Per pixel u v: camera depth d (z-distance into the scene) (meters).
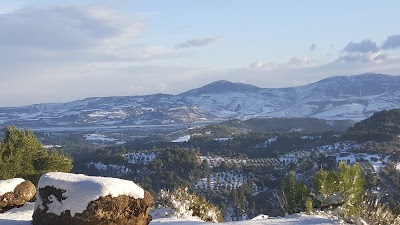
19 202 11.02
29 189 11.34
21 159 16.88
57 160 18.31
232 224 9.62
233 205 52.12
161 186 61.72
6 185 10.81
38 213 8.04
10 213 10.42
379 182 51.16
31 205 11.21
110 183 7.89
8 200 10.76
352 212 9.84
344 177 11.47
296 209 11.89
